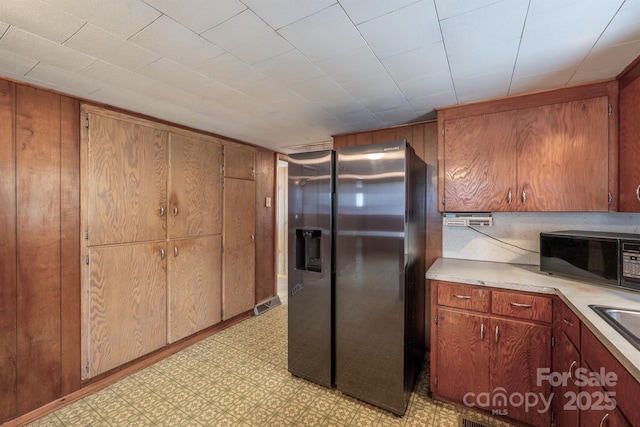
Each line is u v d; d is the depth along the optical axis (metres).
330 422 1.84
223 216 3.23
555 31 1.29
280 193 5.65
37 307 1.89
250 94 2.04
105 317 2.22
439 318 2.00
